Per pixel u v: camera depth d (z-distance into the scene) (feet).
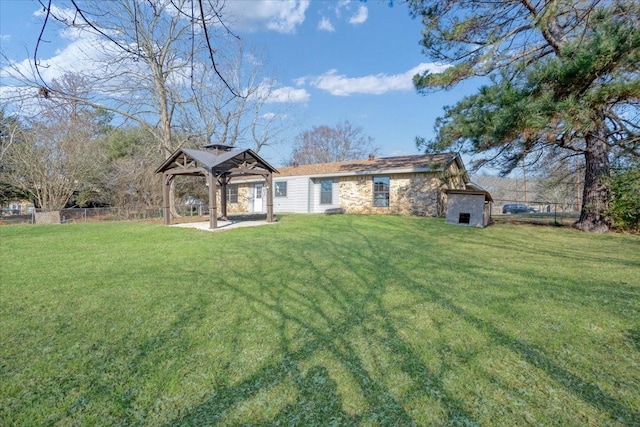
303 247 23.03
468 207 35.81
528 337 9.07
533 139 27.17
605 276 15.12
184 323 10.21
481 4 28.91
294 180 58.90
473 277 15.10
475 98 29.30
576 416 6.00
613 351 8.29
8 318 10.61
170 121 50.21
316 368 7.66
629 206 29.63
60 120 51.83
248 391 6.82
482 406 6.30
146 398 6.63
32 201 61.82
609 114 28.60
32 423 5.94
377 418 6.01
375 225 35.50
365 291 13.23
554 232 30.40
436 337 9.12
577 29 22.39
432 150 35.65
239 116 67.41
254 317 10.68
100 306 11.69
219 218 45.50
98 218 52.60
